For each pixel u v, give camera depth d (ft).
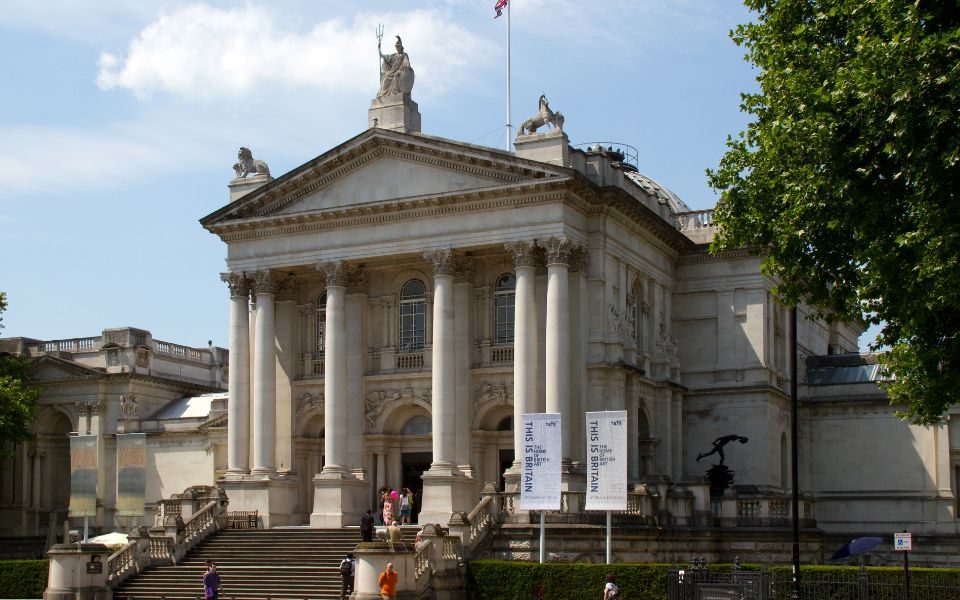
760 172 163.94
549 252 224.74
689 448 264.72
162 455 316.81
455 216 233.35
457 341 239.30
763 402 259.60
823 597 171.63
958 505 268.00
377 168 241.76
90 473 248.52
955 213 133.69
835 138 142.10
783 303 171.12
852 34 149.79
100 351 335.26
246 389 250.78
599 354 229.66
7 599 214.07
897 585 171.94
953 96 128.06
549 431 193.26
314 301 257.96
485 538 201.46
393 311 249.14
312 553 207.62
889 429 273.75
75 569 196.03
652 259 258.78
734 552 221.87
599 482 189.06
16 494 333.42
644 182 317.42
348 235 242.78
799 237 155.22
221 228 252.42
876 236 144.56
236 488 243.81
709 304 268.21
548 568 182.60
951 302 138.72
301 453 254.47
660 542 211.20
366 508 240.94
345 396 240.32
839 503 275.80
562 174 222.89
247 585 196.03
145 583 202.59
